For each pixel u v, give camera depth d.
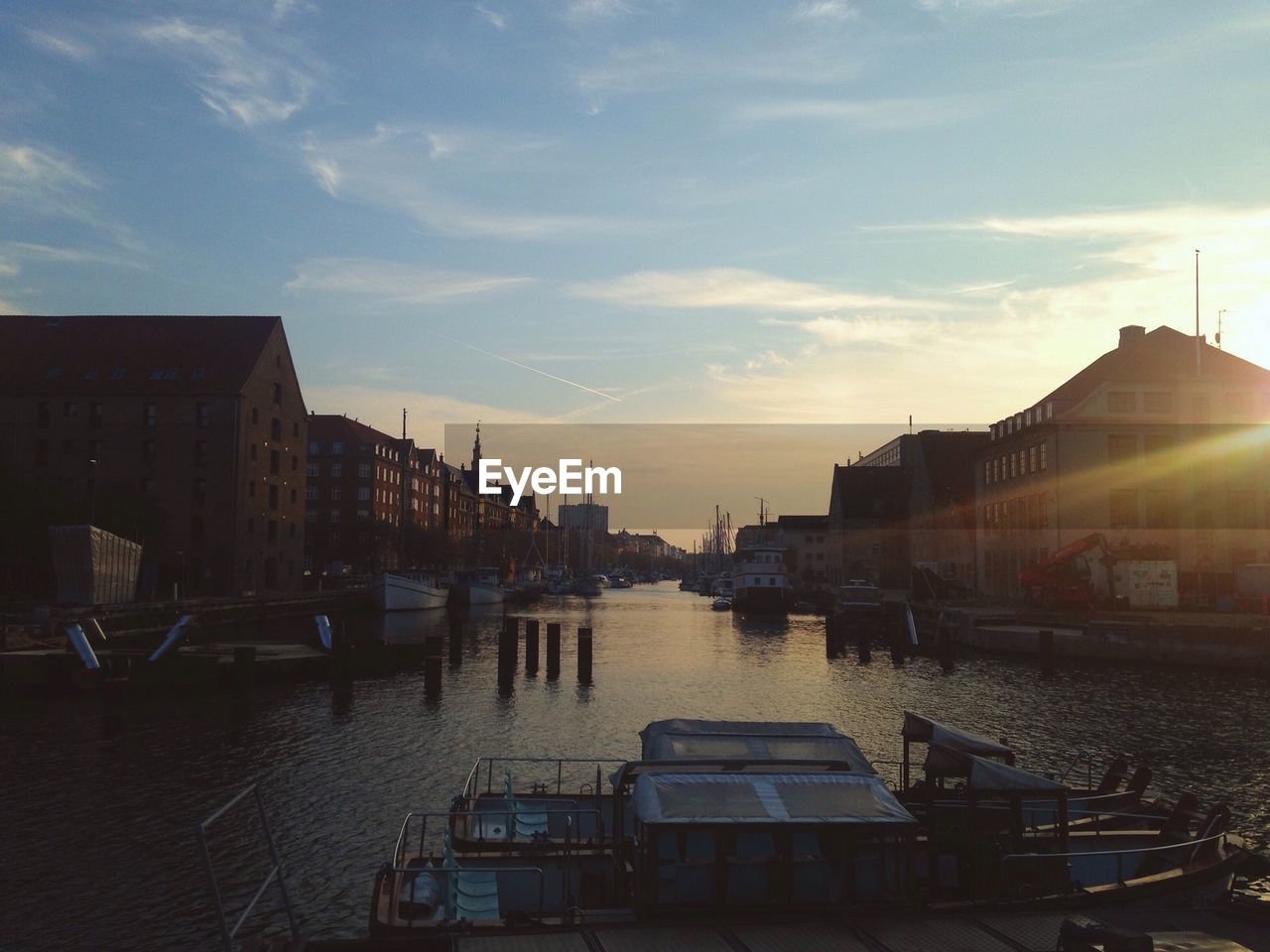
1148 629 46.97
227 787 23.78
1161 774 25.55
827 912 12.03
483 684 41.94
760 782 12.62
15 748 27.95
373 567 118.06
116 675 33.38
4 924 15.56
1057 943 11.45
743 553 116.75
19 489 67.81
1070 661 48.28
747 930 11.62
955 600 76.75
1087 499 64.88
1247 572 59.00
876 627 68.69
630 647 61.31
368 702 36.56
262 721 32.41
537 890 15.25
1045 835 15.40
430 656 37.53
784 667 49.16
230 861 18.59
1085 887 14.70
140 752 27.56
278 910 16.30
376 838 20.08
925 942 11.49
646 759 15.11
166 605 58.25
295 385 91.56
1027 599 63.56
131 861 18.48
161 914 16.02
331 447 128.88
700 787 12.46
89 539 54.72
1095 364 75.50
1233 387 65.19
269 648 45.97
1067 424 65.25
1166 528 64.12
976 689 40.56
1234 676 43.25
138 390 79.56
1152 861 16.42
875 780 12.95
